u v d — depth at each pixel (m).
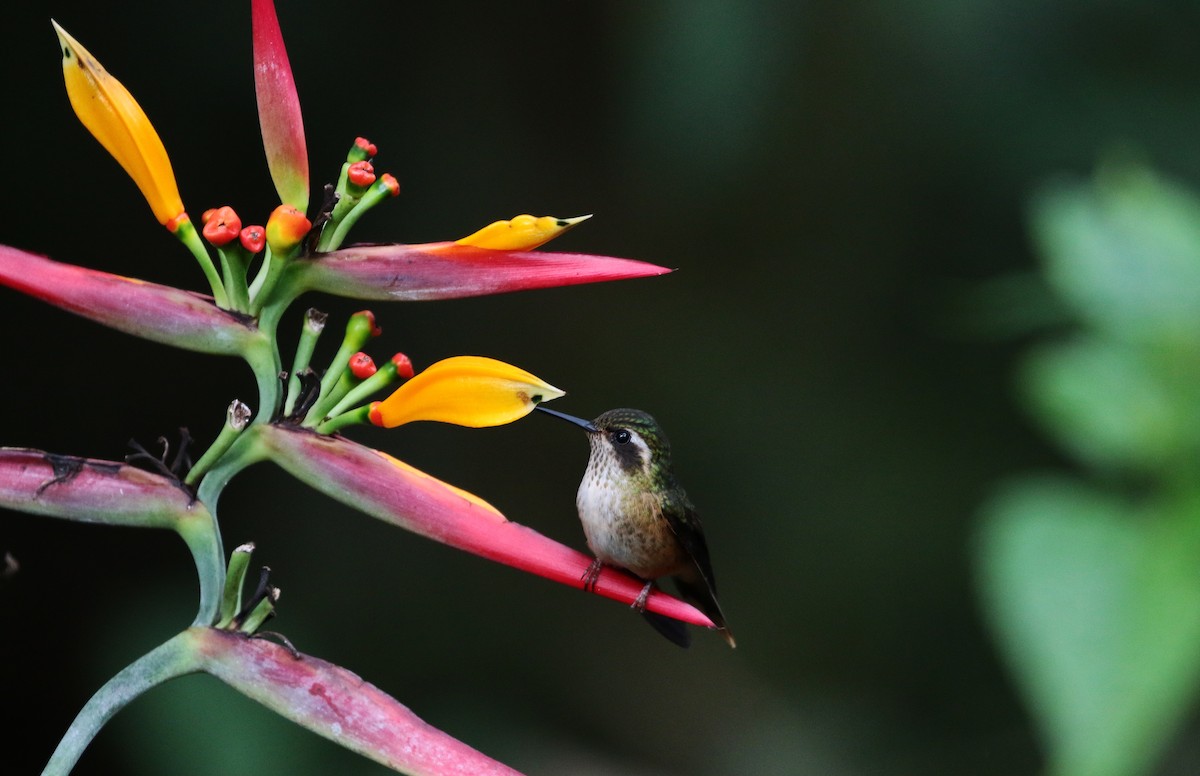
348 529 11.37
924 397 12.85
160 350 10.95
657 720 11.89
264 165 10.87
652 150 11.74
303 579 10.98
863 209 12.59
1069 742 3.67
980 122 11.71
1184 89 11.40
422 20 11.97
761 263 12.98
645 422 4.92
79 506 2.82
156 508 2.85
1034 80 11.48
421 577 11.48
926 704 12.23
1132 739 3.62
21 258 2.78
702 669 12.21
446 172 12.18
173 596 9.97
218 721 8.75
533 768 10.95
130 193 10.61
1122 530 3.97
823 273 12.92
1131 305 4.55
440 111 12.15
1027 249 12.22
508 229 2.92
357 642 10.98
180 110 10.57
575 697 11.71
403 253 2.94
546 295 13.09
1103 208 4.83
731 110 11.02
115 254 10.53
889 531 12.62
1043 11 11.27
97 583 10.01
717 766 11.80
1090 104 11.44
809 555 12.60
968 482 12.61
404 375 2.95
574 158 12.55
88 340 10.69
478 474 12.61
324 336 11.78
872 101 11.93
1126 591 3.83
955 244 12.48
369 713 2.84
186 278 10.72
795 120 12.04
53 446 10.43
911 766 11.91
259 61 2.94
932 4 11.27
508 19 12.27
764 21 11.14
